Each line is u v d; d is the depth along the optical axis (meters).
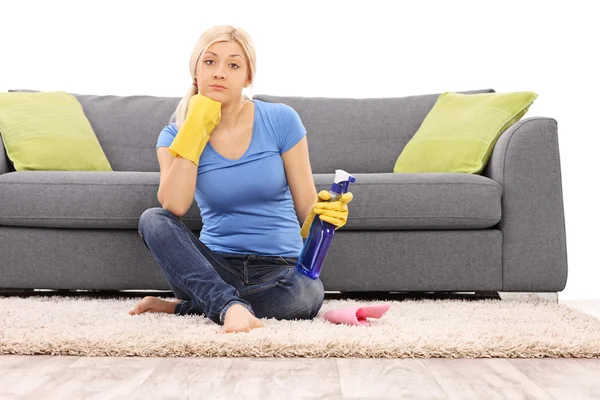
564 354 1.81
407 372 1.63
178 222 2.22
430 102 3.66
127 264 2.93
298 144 2.38
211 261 2.29
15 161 3.23
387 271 2.94
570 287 3.95
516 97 3.29
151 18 4.15
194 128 2.22
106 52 4.14
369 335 1.95
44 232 2.94
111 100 3.72
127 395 1.42
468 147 3.23
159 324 2.09
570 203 4.01
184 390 1.46
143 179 2.93
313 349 1.79
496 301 2.88
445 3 4.14
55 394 1.43
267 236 2.35
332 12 4.17
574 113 4.05
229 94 2.28
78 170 3.34
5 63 4.11
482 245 2.95
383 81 4.17
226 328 1.95
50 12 4.12
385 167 3.57
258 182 2.31
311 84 4.18
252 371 1.63
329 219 2.17
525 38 4.10
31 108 3.41
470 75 4.14
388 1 4.16
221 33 2.28
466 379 1.57
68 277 2.93
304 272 2.26
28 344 1.80
